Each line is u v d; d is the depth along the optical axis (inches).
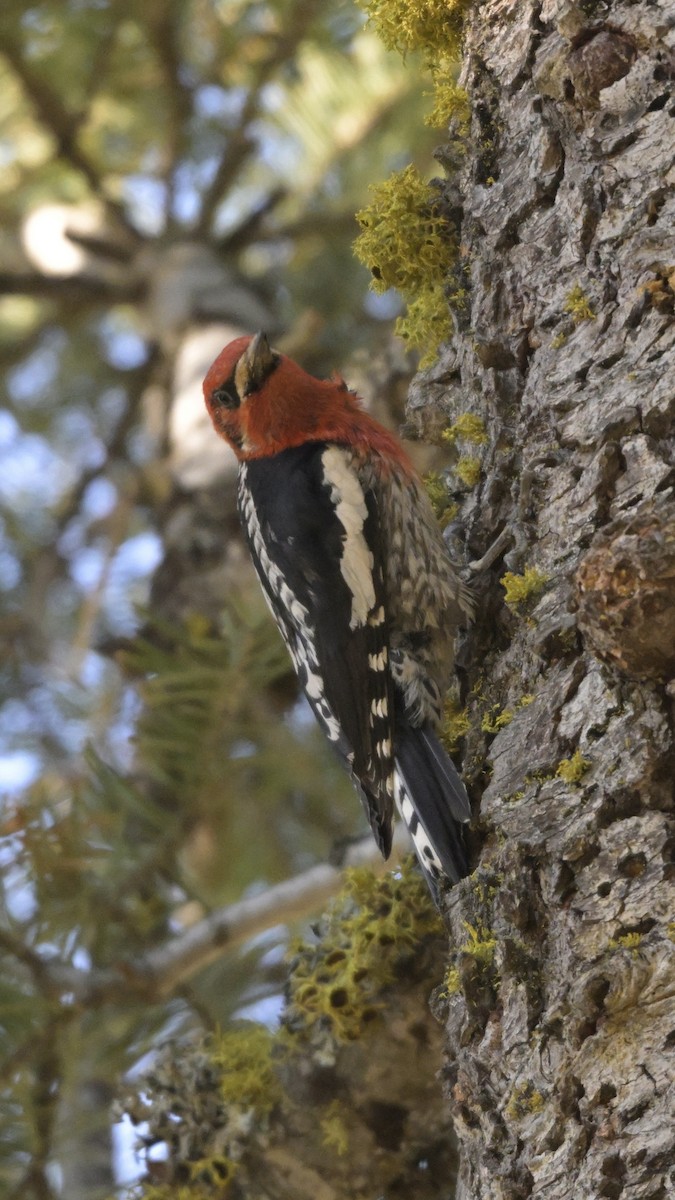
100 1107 328.8
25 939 317.7
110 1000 314.8
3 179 534.9
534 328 265.0
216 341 498.0
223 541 437.7
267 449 338.6
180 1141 297.7
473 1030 233.8
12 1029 309.6
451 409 297.4
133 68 490.9
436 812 262.8
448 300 292.0
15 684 447.5
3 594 496.4
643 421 237.3
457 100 293.1
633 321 245.9
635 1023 210.5
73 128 498.6
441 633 309.3
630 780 221.8
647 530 214.1
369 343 478.0
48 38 472.7
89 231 544.1
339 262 516.7
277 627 334.0
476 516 290.2
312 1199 293.0
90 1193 307.0
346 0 466.0
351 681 311.7
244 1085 294.7
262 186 541.3
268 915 329.7
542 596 248.8
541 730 238.5
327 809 416.5
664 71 248.5
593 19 254.5
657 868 216.1
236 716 349.1
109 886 325.4
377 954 289.3
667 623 213.2
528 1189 218.1
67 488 549.6
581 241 257.3
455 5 293.7
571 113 258.2
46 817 327.6
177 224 535.2
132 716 414.9
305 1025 294.8
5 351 553.6
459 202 293.9
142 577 507.5
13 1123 307.3
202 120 508.7
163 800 359.9
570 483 248.8
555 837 225.6
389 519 321.7
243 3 474.6
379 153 485.1
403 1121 290.7
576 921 218.8
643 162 248.8
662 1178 201.9
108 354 585.3
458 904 245.0
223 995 339.9
